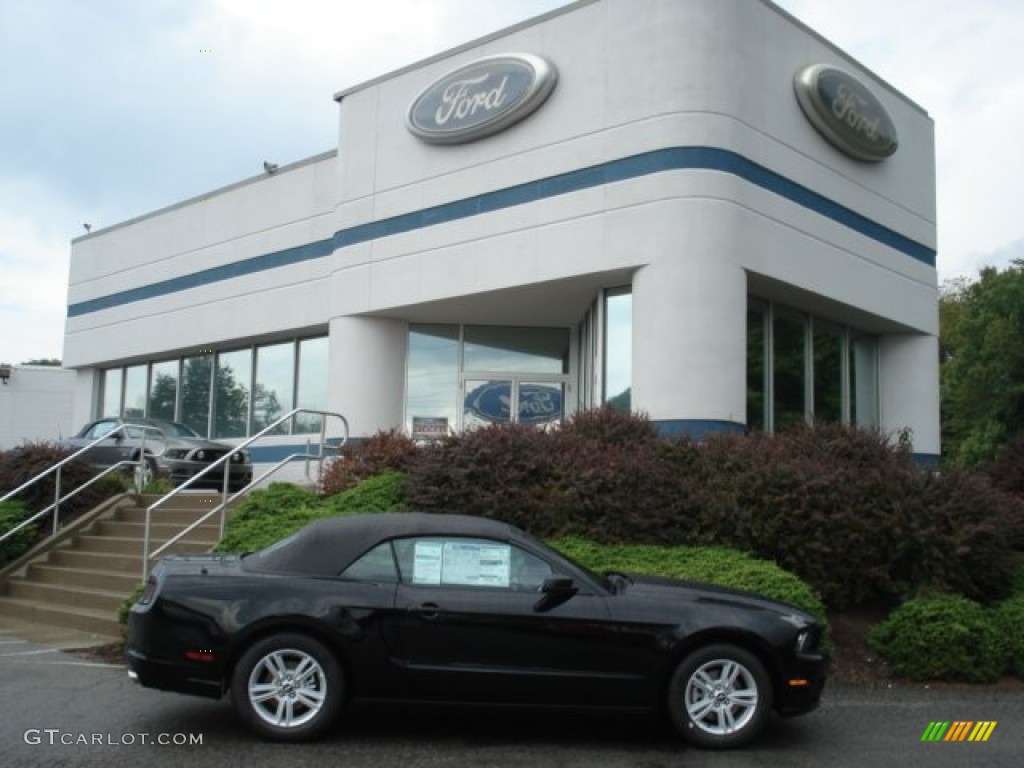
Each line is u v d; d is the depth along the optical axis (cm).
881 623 914
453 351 1759
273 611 616
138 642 625
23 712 685
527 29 1533
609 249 1384
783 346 1586
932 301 1811
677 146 1349
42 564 1237
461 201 1568
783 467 980
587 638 620
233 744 613
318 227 1892
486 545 646
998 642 867
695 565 898
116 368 2422
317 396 1919
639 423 1166
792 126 1499
